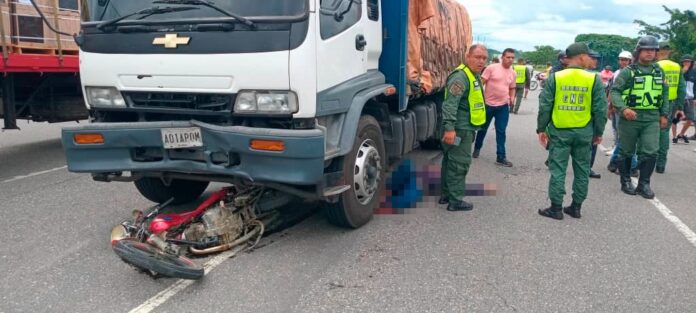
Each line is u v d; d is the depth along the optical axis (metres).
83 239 4.86
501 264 4.51
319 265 4.40
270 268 4.32
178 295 3.83
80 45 4.69
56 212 5.62
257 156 4.24
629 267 4.52
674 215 6.09
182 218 4.59
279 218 5.34
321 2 4.39
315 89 4.28
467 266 4.45
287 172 4.20
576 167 5.85
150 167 4.54
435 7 7.59
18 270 4.19
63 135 4.60
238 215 4.73
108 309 3.61
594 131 5.80
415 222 5.57
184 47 4.33
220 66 4.25
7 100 6.94
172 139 4.39
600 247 4.98
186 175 4.70
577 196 5.86
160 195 5.66
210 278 4.11
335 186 4.80
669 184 7.71
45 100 7.81
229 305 3.70
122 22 4.49
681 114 11.59
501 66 8.55
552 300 3.88
